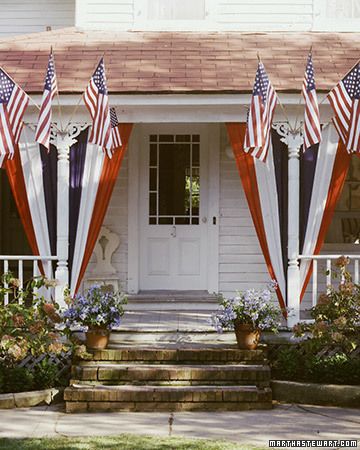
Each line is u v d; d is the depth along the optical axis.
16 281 10.62
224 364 10.48
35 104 10.82
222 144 12.85
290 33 13.15
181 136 12.93
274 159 11.17
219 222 12.83
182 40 12.80
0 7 14.12
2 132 10.31
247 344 10.60
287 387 10.30
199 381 10.22
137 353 10.50
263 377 10.23
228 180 12.85
